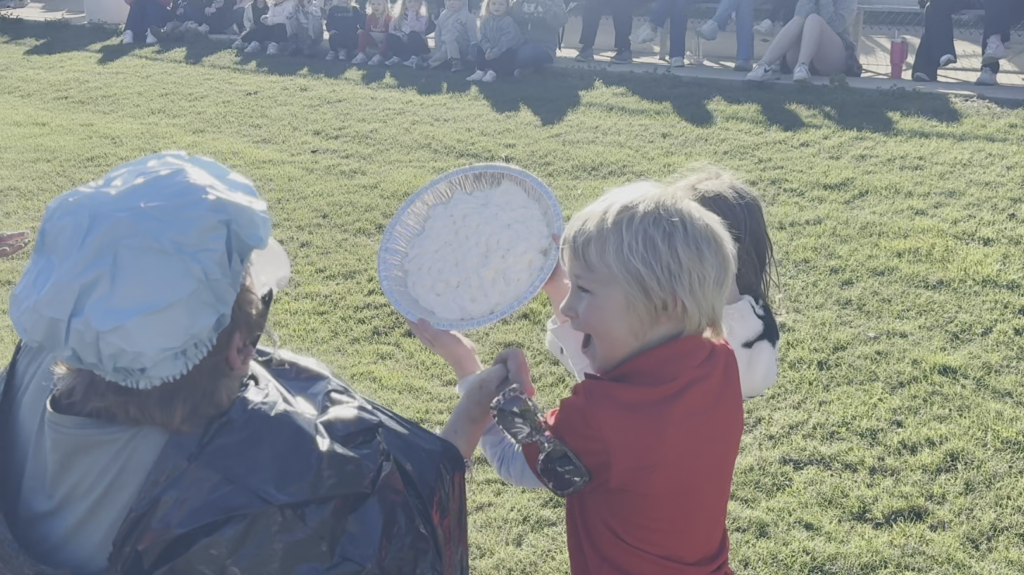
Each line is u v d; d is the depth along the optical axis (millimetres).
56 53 14031
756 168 7898
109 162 8875
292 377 1943
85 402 1626
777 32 11641
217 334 1557
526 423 1900
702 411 1892
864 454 4148
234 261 1569
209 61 13078
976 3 9992
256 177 8266
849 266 5949
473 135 9289
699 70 11133
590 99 10219
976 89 9617
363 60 12547
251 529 1542
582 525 2008
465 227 2344
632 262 1799
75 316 1473
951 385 4621
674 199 1878
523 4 11297
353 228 7086
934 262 5930
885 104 9336
